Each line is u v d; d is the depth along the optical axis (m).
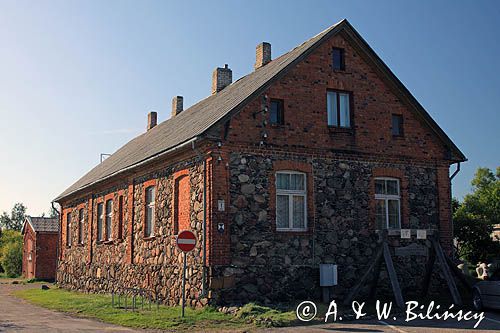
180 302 18.31
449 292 20.06
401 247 19.61
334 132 19.33
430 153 21.23
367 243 19.25
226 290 16.56
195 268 17.48
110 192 26.16
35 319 16.52
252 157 17.69
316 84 19.28
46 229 43.56
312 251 18.17
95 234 27.84
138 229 22.45
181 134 20.47
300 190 18.58
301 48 20.91
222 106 19.83
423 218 20.67
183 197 18.91
